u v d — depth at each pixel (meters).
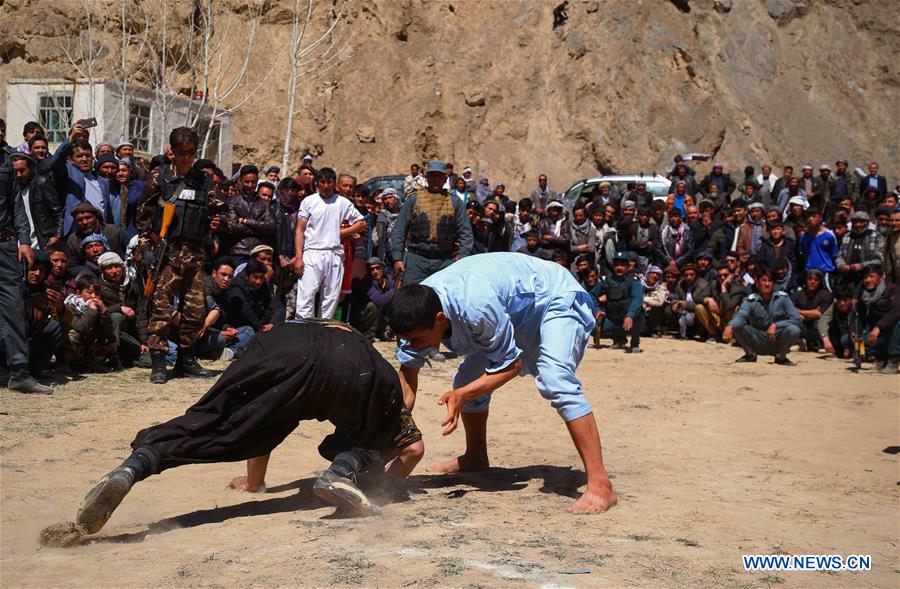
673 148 31.25
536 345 5.39
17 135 20.11
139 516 4.82
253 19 26.05
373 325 13.58
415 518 4.71
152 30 24.92
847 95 34.00
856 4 35.19
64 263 9.50
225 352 10.68
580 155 31.86
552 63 32.94
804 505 5.43
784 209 20.95
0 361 8.76
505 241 17.64
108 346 9.70
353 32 32.09
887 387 11.09
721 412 9.05
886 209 15.05
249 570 3.85
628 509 5.10
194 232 9.09
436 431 7.55
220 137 22.72
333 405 4.59
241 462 6.21
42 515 4.76
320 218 11.05
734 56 33.94
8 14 25.34
